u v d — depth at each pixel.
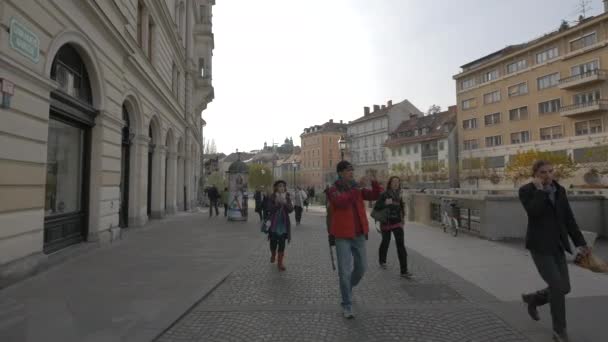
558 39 43.97
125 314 4.82
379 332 4.38
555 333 4.04
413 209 18.41
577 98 42.22
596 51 40.34
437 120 67.44
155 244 10.80
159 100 17.62
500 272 7.33
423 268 7.74
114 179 10.98
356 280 5.22
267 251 10.00
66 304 5.21
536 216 4.12
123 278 6.71
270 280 6.86
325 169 97.75
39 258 7.04
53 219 8.25
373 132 82.31
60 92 8.00
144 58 14.72
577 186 39.16
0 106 6.02
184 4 24.50
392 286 6.38
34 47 6.91
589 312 4.92
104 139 10.27
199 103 31.52
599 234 12.05
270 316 4.93
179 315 4.80
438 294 5.89
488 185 51.94
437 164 61.19
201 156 40.91
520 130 48.56
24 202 6.67
